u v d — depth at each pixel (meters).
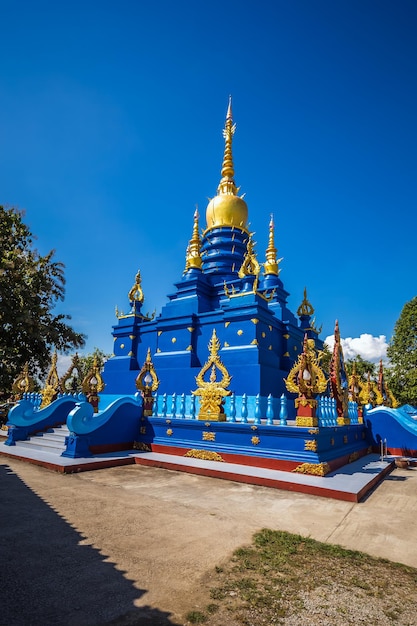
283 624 4.29
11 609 4.46
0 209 21.42
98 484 11.09
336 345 17.03
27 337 22.36
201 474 12.75
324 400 14.33
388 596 4.96
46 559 5.89
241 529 7.45
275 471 12.34
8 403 24.16
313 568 5.73
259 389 19.70
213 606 4.62
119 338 28.67
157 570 5.56
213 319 23.91
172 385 23.30
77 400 20.19
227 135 37.16
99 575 5.38
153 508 8.75
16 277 20.41
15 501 9.09
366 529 7.69
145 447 15.97
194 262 28.64
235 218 32.94
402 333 37.22
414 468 15.46
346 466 14.04
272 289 28.92
